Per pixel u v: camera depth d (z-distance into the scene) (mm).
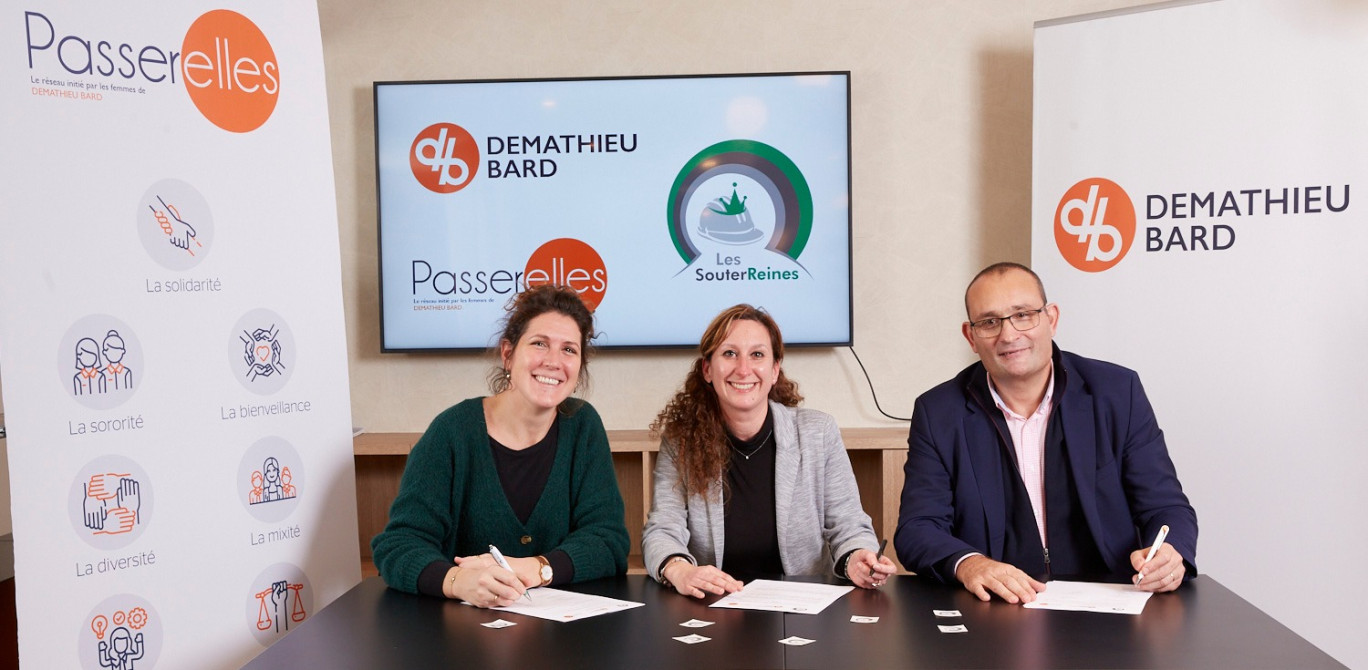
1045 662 1539
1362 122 3014
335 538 2551
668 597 2014
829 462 2459
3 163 1977
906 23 3688
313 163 2521
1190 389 3199
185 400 2246
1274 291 3104
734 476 2428
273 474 2416
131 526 2150
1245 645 1615
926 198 3705
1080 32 3299
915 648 1623
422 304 3699
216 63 2322
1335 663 1521
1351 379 3037
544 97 3666
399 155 3676
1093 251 3299
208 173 2303
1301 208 3072
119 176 2145
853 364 3742
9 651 2828
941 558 2098
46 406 2021
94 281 2098
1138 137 3234
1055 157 3340
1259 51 3104
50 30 2051
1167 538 2084
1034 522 2320
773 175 3654
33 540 2002
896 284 3723
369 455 3658
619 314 3703
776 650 1628
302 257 2490
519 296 2373
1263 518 3135
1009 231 3688
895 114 3703
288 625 2441
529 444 2342
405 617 1885
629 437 3504
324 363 2533
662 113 3660
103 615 2104
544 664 1577
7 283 1975
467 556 2236
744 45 3703
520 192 3682
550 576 2119
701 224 3680
